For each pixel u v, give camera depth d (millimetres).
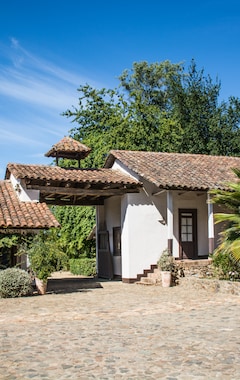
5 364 6910
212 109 34062
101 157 29750
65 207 29906
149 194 19828
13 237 16203
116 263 21844
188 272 18000
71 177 18562
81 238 28938
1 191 19031
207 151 33000
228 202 15109
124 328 9500
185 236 20703
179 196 20734
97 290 16859
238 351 7410
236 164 23281
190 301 13352
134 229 19453
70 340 8445
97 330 9344
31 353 7543
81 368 6633
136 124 31594
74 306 12734
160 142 32062
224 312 11242
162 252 18984
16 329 9578
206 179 19656
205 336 8539
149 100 41906
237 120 33750
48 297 14867
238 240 13859
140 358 7109
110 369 6555
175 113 34781
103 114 32688
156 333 8922
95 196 22562
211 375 6203
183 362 6844
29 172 18328
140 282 18734
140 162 20547
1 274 15039
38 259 15789
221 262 16219
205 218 21250
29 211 17172
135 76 42781
